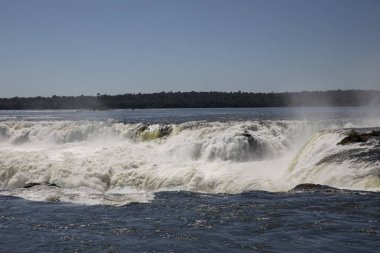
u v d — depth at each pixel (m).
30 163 27.88
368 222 13.30
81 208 16.88
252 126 35.44
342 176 18.50
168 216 15.30
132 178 24.91
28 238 13.50
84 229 14.20
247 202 16.59
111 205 17.23
